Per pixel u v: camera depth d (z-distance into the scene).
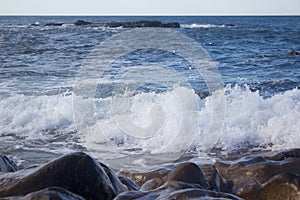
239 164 5.32
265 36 36.66
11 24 68.81
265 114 8.72
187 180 4.35
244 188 4.50
